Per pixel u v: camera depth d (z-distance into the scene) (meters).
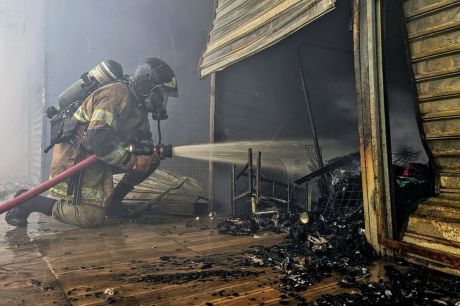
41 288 1.68
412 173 2.79
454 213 1.92
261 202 3.70
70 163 3.38
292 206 3.67
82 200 3.26
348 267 1.93
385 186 2.09
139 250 2.44
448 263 1.72
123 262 2.13
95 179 3.31
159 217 3.96
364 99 2.19
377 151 2.10
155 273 1.91
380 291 1.59
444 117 2.05
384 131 2.10
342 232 2.55
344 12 3.92
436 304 1.45
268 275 1.85
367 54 2.16
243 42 3.76
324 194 3.52
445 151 2.12
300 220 2.86
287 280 1.76
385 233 2.06
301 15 2.88
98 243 2.67
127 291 1.64
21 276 1.87
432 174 2.38
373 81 2.12
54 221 3.74
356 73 2.25
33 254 2.33
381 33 2.11
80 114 3.32
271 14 3.36
